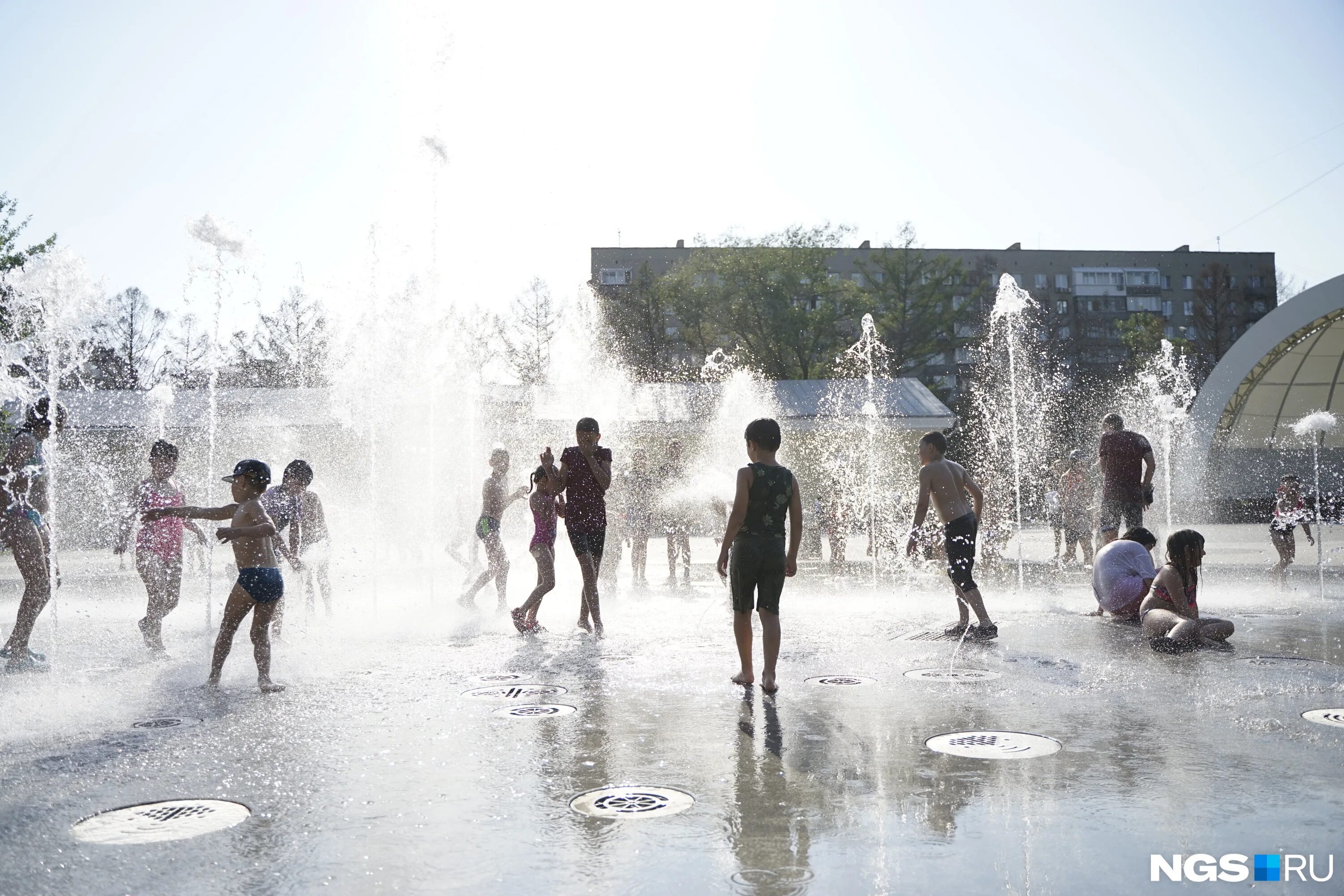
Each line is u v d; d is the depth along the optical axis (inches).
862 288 2197.3
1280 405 1462.8
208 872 109.2
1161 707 190.9
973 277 3014.3
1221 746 160.6
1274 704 193.2
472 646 278.2
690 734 171.3
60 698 203.5
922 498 301.6
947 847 115.5
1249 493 1482.5
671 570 516.4
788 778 144.4
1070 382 2493.8
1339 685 212.4
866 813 128.3
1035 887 103.7
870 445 1140.5
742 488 218.2
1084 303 3061.0
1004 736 168.6
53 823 125.6
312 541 350.3
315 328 1578.5
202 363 1632.6
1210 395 1289.4
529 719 183.8
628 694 207.9
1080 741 164.7
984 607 311.1
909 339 2186.3
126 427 1078.4
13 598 456.1
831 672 232.8
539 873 108.4
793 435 1136.8
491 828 123.3
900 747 161.8
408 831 122.0
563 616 356.2
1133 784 139.5
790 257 2090.3
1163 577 289.7
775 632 216.1
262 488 221.0
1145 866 109.3
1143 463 397.4
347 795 136.6
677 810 129.7
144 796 136.4
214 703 198.7
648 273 2148.1
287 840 119.1
